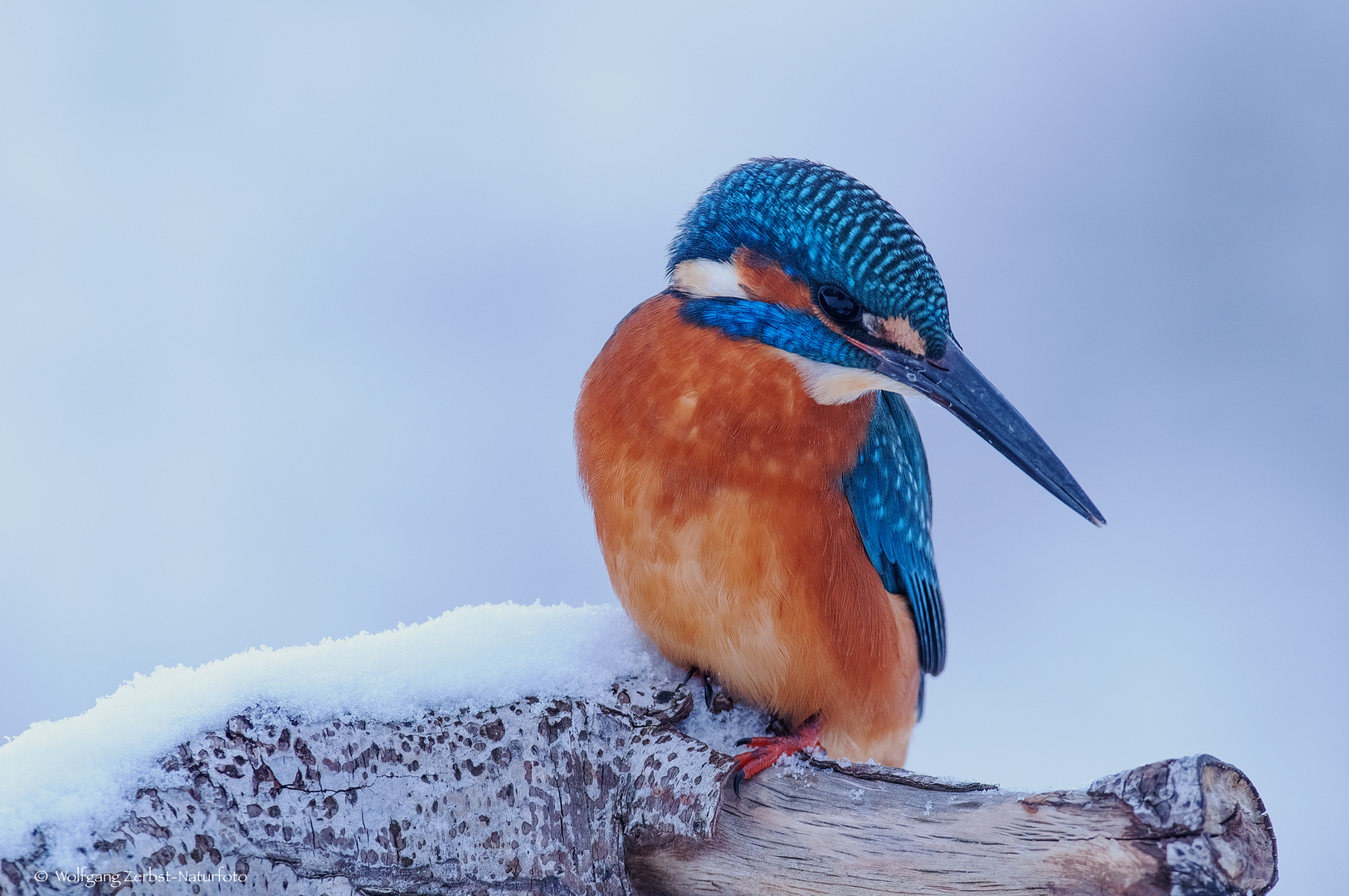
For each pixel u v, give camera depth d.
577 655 3.33
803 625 3.35
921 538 3.38
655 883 3.32
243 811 3.30
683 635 3.35
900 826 3.31
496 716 3.32
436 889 3.31
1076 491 3.36
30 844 3.29
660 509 3.35
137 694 3.31
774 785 3.32
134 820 3.30
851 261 3.35
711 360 3.35
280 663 3.31
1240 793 3.29
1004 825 3.30
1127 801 3.30
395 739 3.31
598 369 3.36
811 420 3.35
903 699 3.37
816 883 3.31
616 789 3.32
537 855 3.32
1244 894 3.29
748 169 3.36
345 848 3.31
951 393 3.36
